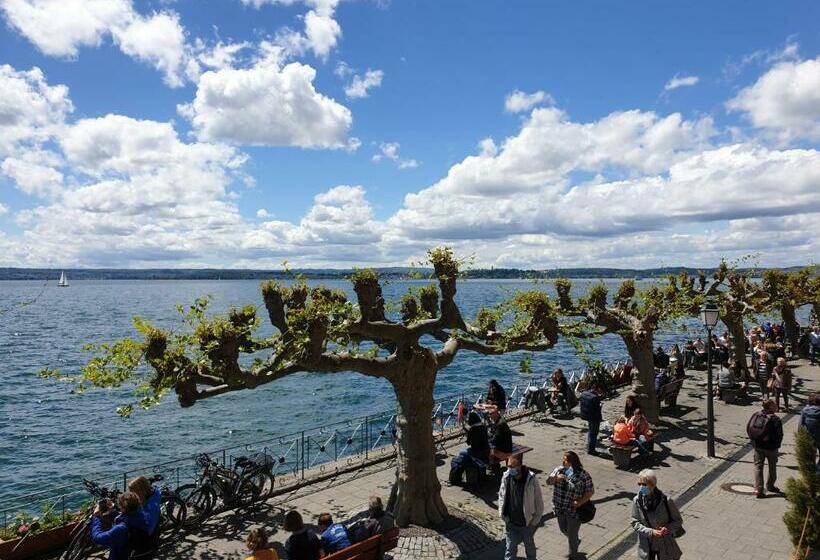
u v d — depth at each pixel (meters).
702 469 15.83
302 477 14.93
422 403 12.09
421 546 11.01
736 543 11.30
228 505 12.94
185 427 29.39
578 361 46.97
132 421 30.70
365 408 33.09
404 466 12.06
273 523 12.41
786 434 19.06
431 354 12.23
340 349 12.15
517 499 9.91
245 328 10.23
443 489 14.44
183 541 11.57
